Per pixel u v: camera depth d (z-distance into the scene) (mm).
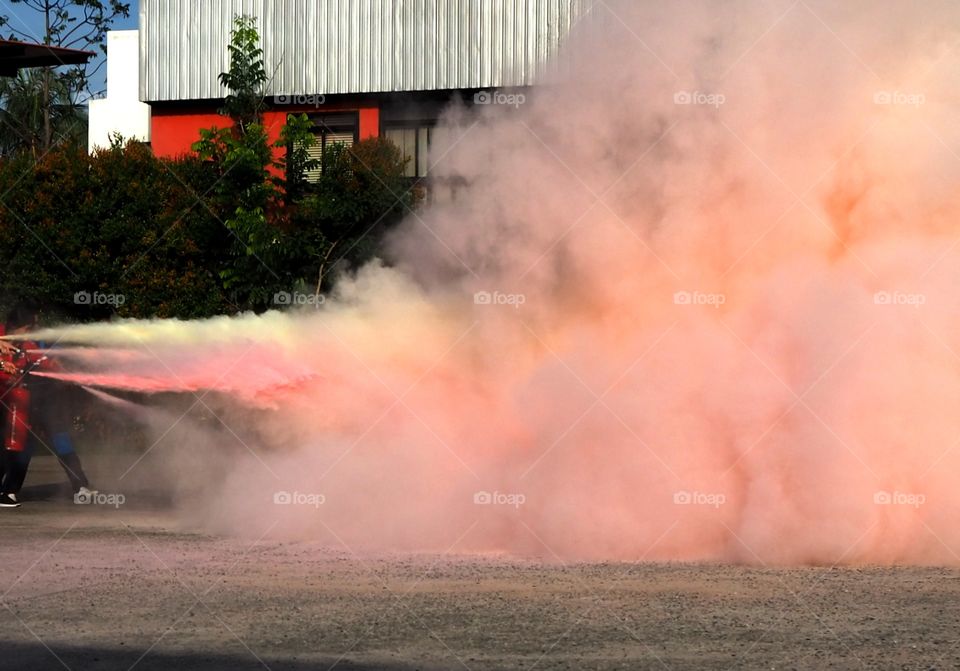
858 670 6113
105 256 23562
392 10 24969
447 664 6230
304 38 25484
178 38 26547
